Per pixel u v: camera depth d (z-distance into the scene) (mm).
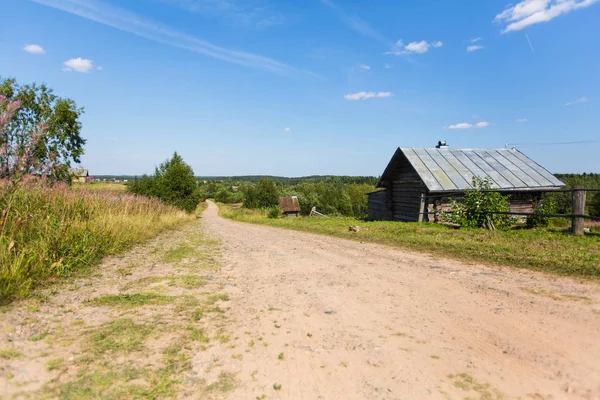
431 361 3064
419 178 16609
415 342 3445
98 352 3068
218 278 6023
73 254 6074
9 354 2834
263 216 35969
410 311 4293
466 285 5277
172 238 12000
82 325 3637
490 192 12008
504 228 11688
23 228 5660
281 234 14117
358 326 3883
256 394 2600
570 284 5055
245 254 8570
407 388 2664
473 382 2719
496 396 2527
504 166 17172
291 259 7848
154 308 4320
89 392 2473
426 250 8422
